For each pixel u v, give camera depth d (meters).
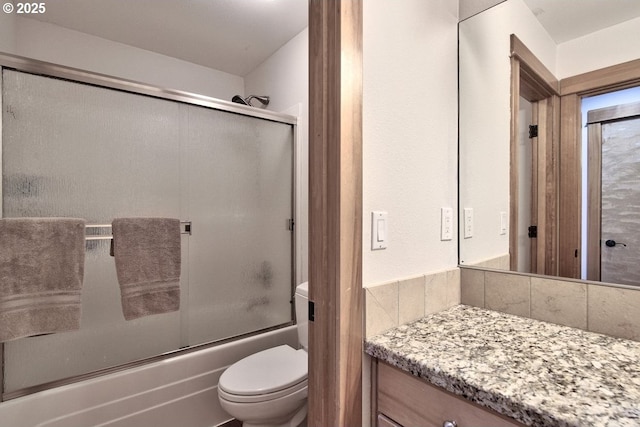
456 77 1.14
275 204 2.21
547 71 0.98
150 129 1.71
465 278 1.11
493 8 1.08
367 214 0.83
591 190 0.90
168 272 1.60
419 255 0.98
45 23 2.05
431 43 1.03
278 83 2.43
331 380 0.75
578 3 0.94
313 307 0.79
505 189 1.06
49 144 1.42
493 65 1.08
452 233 1.12
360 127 0.78
